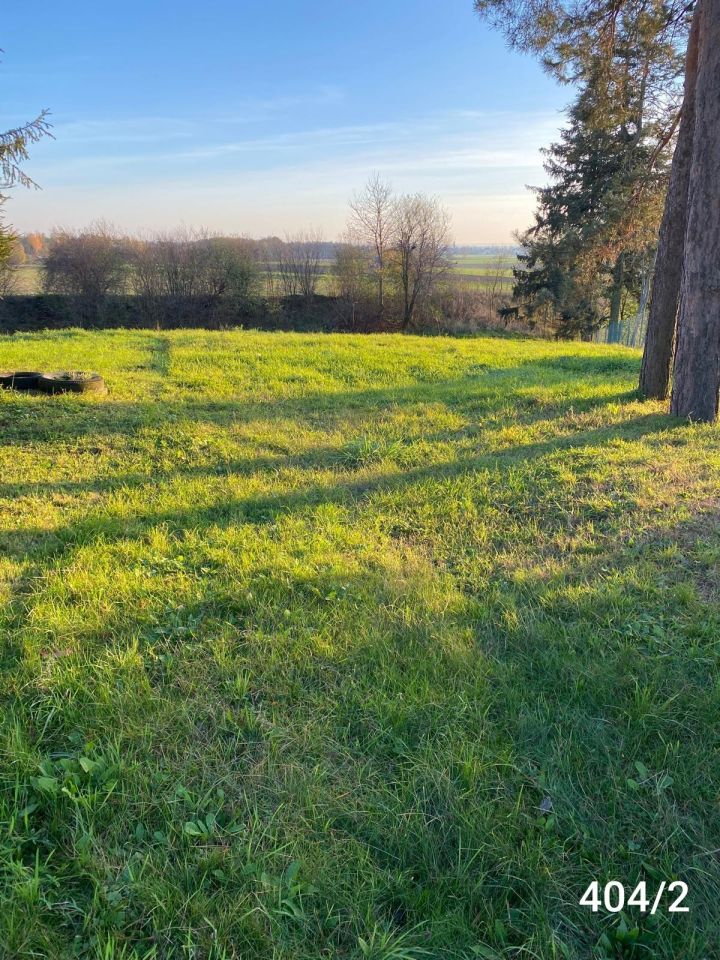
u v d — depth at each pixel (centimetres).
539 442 738
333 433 794
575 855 216
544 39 989
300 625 341
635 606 360
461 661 309
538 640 329
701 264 760
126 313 3891
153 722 267
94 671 297
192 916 191
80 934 187
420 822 223
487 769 245
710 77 712
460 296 4066
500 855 212
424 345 1853
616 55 1011
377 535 475
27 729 264
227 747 257
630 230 1252
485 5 970
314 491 574
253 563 413
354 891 200
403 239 3859
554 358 1602
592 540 463
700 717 273
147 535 470
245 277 3997
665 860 212
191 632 334
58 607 352
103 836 219
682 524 481
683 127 866
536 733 266
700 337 775
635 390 1005
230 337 1920
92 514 507
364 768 247
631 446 683
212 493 570
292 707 281
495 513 518
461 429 824
